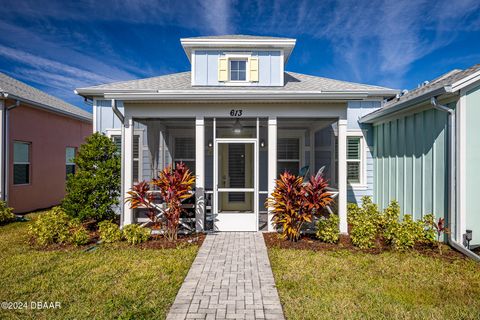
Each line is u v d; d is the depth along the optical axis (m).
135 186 6.24
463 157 5.44
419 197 6.65
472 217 5.50
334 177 8.50
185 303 3.58
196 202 6.83
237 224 6.92
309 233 6.70
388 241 5.85
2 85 9.80
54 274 4.40
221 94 6.54
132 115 6.85
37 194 10.77
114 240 6.01
